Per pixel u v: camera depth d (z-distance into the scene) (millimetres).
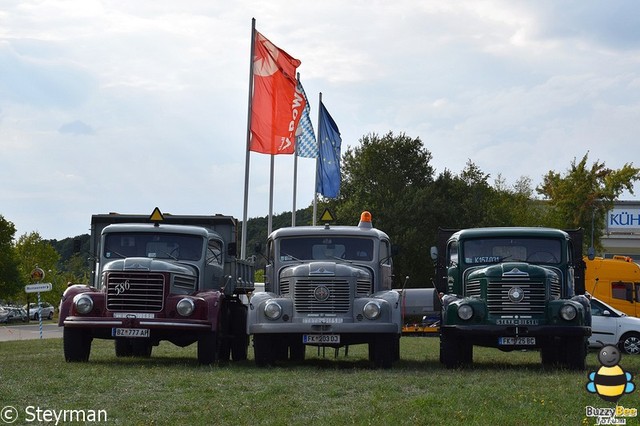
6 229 82000
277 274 19250
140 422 10305
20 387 13297
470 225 72375
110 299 18188
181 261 19578
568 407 11664
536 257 19250
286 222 85688
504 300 18141
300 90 31500
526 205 74062
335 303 17859
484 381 15148
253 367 18219
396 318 17953
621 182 70250
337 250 19281
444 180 76062
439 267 20938
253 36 29266
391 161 76312
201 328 18109
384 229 71125
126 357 21984
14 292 81938
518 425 10289
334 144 36875
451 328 18266
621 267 36500
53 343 28984
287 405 11742
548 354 20359
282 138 29219
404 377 15766
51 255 94500
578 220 70312
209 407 11492
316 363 20203
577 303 18156
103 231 19938
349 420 10508
